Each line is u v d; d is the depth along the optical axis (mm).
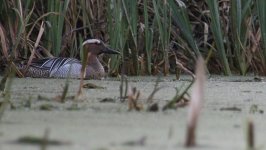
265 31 13914
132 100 7297
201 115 6906
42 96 8961
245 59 14688
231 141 5098
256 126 6148
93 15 14422
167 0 13844
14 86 10977
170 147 4766
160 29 13680
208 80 12844
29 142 4852
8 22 13797
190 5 15070
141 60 14375
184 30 13961
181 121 6316
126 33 13789
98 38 14766
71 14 14219
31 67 14234
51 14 13812
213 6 13836
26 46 13820
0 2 13508
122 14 13742
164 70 14164
